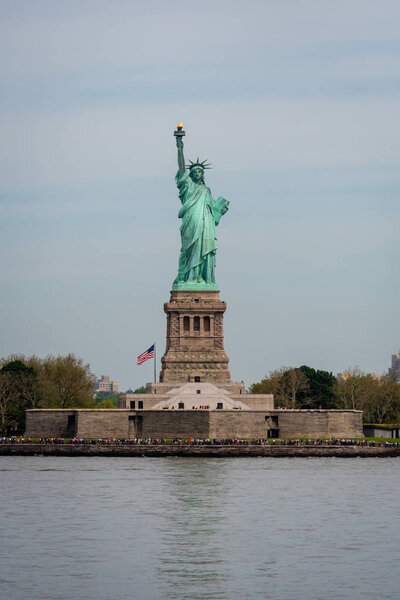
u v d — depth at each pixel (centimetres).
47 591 13962
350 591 14012
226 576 14712
